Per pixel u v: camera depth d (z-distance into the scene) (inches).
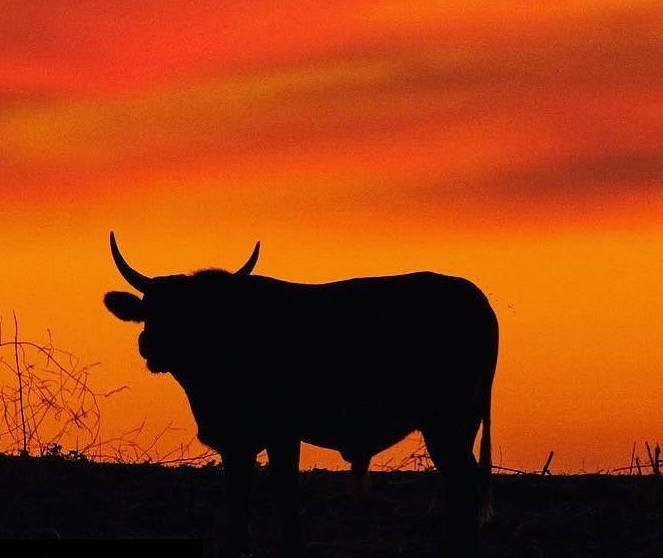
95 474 2223.2
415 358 2015.3
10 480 2167.8
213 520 2071.9
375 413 2030.0
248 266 2060.8
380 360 2016.5
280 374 2011.6
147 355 2027.6
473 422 2047.2
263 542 2028.8
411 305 2025.1
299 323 2023.9
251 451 2016.5
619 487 2185.0
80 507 2092.8
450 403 2018.9
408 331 2016.5
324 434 2038.6
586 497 2155.5
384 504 2138.3
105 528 2030.0
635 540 1978.3
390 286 2041.1
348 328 2020.2
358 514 2102.6
